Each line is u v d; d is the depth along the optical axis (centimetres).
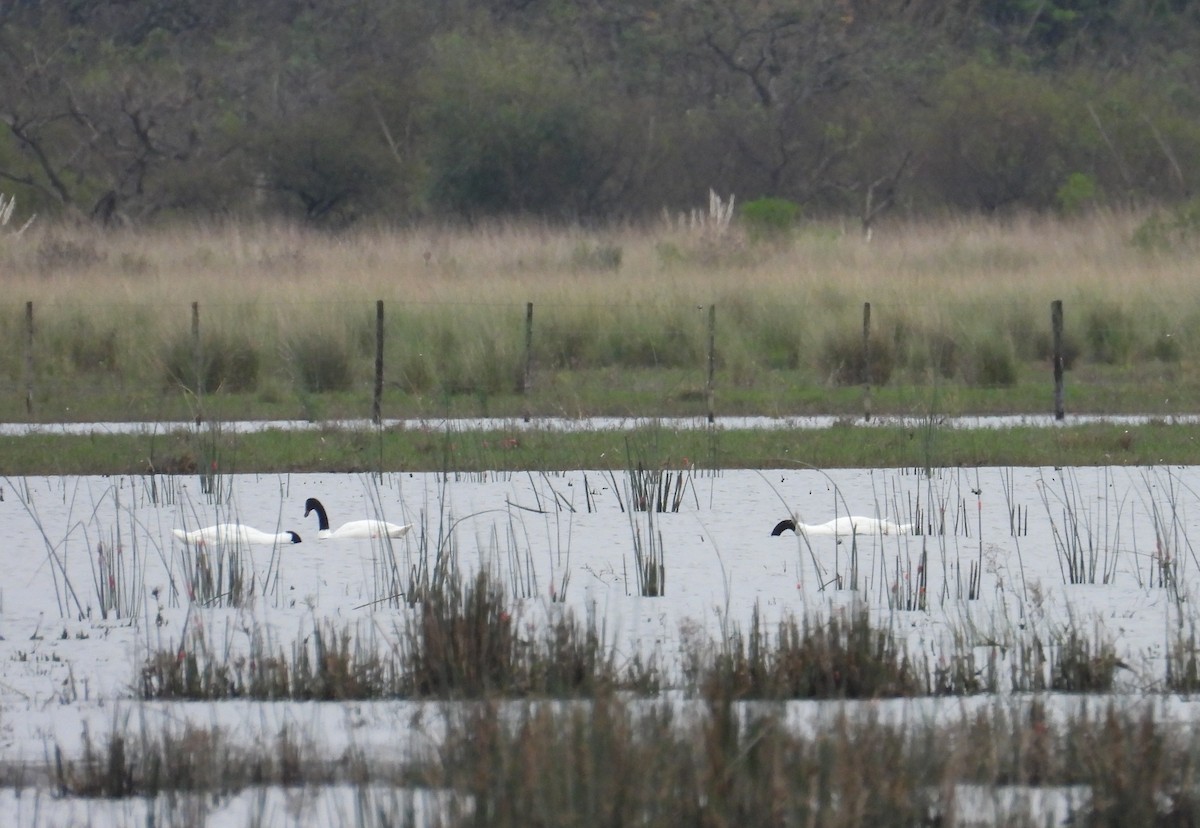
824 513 1366
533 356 2194
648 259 3177
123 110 4656
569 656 825
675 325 2375
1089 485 1493
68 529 1256
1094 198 4366
